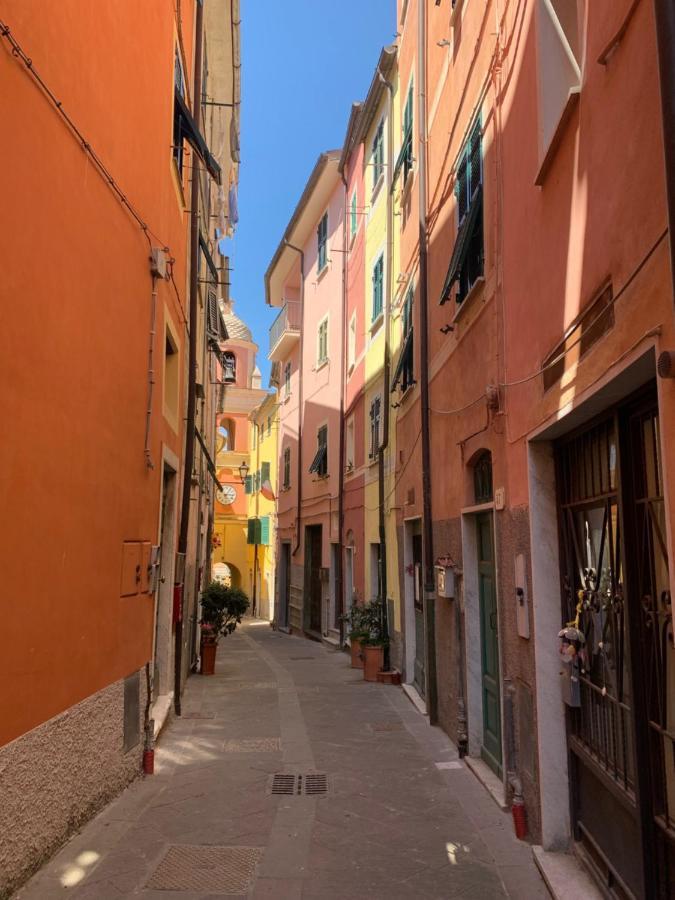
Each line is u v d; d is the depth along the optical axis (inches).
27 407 163.8
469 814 215.8
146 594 258.7
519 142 209.3
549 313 178.1
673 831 125.9
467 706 280.2
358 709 373.1
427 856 185.0
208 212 549.0
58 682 180.9
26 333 162.9
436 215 354.9
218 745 295.6
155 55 268.2
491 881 171.2
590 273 147.3
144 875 170.7
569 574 185.8
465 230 271.1
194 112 392.2
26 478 163.5
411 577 443.8
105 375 215.3
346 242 708.7
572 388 157.1
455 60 315.3
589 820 171.9
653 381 131.8
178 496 365.1
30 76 163.3
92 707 204.4
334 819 211.6
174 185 318.0
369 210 612.4
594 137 144.5
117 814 210.2
